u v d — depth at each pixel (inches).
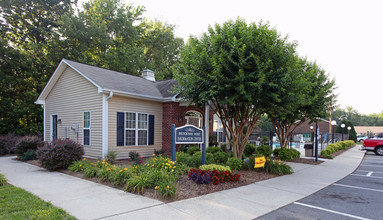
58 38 748.0
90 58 824.9
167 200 206.8
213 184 258.4
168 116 507.8
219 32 333.1
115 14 964.6
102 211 177.9
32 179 284.7
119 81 488.4
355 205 211.3
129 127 455.2
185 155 366.9
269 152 480.4
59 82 526.0
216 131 645.3
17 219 156.2
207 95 318.7
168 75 1155.9
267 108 331.0
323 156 569.3
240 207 196.5
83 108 459.5
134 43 1052.5
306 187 273.7
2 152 530.9
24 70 710.5
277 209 196.1
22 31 819.4
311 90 427.2
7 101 685.9
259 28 310.0
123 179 253.0
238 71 291.0
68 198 209.5
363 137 1571.1
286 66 305.9
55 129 539.2
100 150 418.0
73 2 888.3
